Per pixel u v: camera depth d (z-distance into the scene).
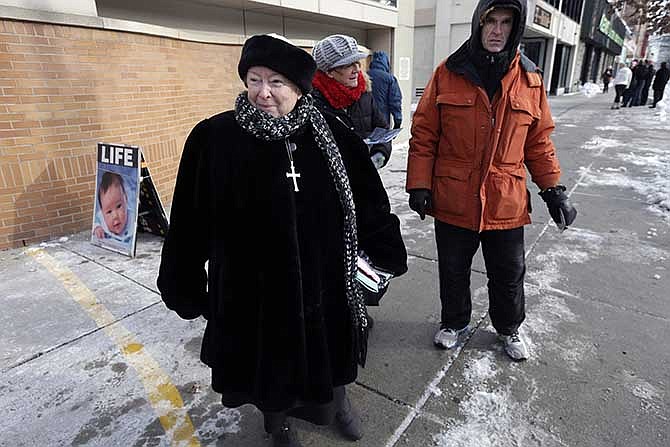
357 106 2.61
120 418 1.98
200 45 5.30
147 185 3.79
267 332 1.43
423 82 18.41
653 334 2.53
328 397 1.54
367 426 1.93
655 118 13.16
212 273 1.47
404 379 2.22
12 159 3.67
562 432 1.86
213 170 1.38
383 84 4.35
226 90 5.84
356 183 1.58
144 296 3.05
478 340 2.53
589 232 4.14
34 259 3.63
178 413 2.01
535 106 2.01
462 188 2.07
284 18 6.96
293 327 1.42
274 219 1.36
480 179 2.04
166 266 1.52
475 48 1.88
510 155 2.01
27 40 3.55
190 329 2.67
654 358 2.32
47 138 3.82
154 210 3.92
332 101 2.30
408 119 9.46
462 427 1.91
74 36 3.84
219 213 1.39
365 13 7.57
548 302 2.91
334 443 1.84
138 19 5.04
